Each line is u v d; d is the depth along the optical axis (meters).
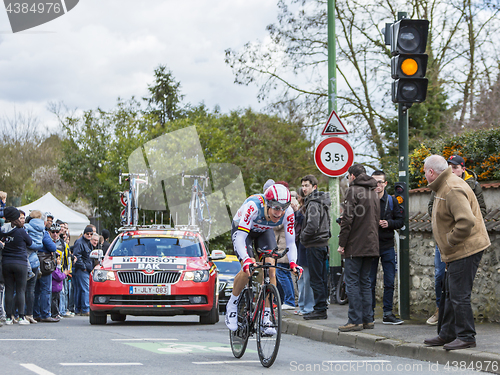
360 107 34.06
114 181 44.28
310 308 12.80
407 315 11.45
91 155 50.88
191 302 13.47
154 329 12.50
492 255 11.07
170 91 73.56
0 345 9.26
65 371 6.85
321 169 13.29
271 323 7.50
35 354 8.29
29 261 14.36
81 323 14.68
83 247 19.03
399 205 11.17
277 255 7.89
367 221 10.29
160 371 6.96
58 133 70.25
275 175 40.22
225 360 8.06
